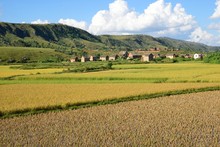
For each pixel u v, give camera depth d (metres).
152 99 46.59
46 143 22.38
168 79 75.31
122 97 46.66
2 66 150.50
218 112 35.81
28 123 29.59
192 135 24.62
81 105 41.22
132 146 21.70
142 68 117.75
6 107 36.34
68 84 68.62
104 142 22.66
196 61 178.88
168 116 33.22
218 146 21.56
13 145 21.98
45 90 56.50
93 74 90.50
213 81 70.94
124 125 28.69
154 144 22.20
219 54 158.12
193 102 43.50
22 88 60.69
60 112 35.66
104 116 33.25
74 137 24.17
